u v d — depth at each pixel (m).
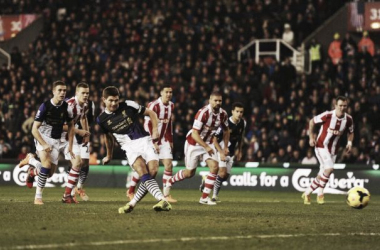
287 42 68.25
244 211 29.45
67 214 25.97
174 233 20.64
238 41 68.50
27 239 19.09
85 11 77.00
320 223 24.53
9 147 58.19
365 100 55.53
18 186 52.16
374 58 62.06
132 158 26.16
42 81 67.44
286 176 49.12
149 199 36.88
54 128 31.66
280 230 22.06
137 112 26.70
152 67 67.25
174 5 74.75
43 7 81.19
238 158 37.12
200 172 50.78
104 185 52.38
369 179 47.22
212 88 61.50
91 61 68.50
